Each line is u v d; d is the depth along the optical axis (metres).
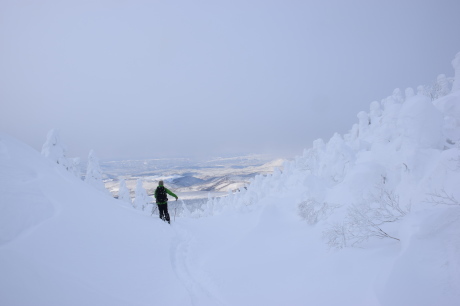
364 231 5.29
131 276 4.32
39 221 4.21
